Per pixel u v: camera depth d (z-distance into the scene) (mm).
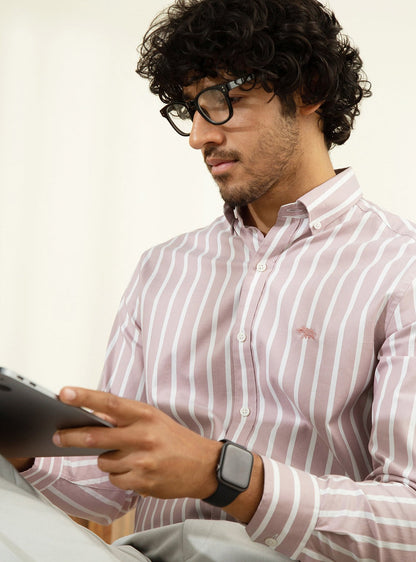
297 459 1243
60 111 2527
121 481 905
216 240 1455
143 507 1343
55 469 1306
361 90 1495
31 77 2531
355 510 1024
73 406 796
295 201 1365
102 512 1354
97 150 2523
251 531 1020
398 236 1322
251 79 1275
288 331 1277
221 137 1293
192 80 1322
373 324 1230
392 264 1271
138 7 2551
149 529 1304
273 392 1276
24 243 2498
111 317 2502
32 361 2475
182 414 1323
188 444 933
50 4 2549
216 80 1312
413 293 1226
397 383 1152
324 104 1382
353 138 2379
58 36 2545
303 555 1034
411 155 2361
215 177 1328
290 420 1257
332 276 1294
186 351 1349
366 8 2404
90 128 2527
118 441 868
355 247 1315
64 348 2488
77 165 2520
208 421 1306
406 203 2355
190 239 1494
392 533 1016
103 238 2508
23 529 811
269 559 1101
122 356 1472
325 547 1024
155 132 2525
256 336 1299
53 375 2480
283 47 1313
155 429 889
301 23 1321
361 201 1401
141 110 2529
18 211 2502
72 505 1335
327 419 1222
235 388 1307
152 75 1453
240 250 1414
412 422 1118
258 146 1296
